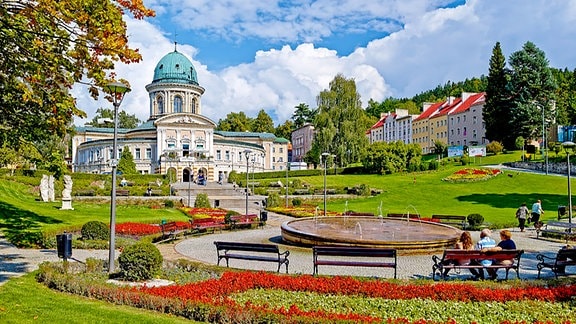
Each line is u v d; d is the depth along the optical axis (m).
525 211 29.31
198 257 19.25
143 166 92.25
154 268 13.59
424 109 129.62
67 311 10.03
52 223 26.45
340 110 80.88
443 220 33.69
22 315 9.58
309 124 130.38
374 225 25.98
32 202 36.88
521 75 84.44
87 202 47.97
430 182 63.25
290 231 22.67
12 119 16.55
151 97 100.06
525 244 23.77
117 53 12.97
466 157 79.12
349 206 49.34
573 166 61.19
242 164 100.19
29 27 12.55
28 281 13.01
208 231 28.62
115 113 15.16
